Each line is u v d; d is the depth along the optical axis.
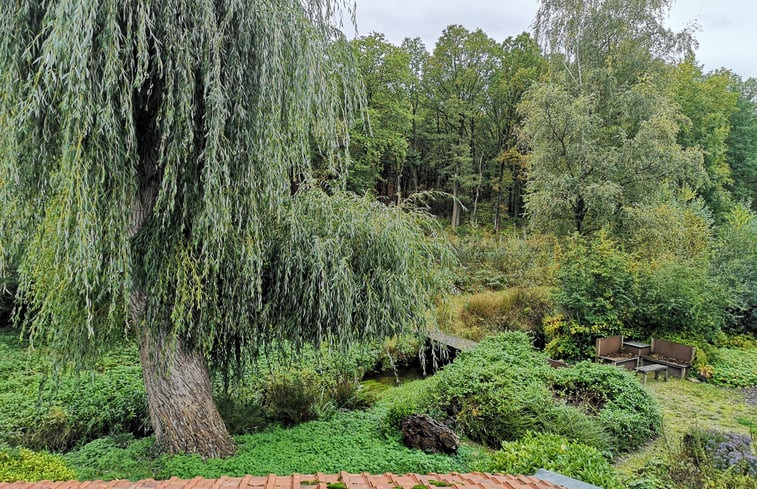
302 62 3.93
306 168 4.62
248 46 3.59
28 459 3.04
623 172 11.88
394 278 4.73
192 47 3.35
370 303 4.60
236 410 5.23
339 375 6.63
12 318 4.14
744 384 7.14
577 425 4.61
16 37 2.97
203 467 3.86
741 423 5.72
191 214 3.67
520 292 10.69
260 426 5.11
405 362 8.51
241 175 3.74
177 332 3.79
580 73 13.45
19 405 5.39
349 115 4.57
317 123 4.39
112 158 3.19
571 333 8.38
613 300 8.40
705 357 7.80
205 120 3.39
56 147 3.22
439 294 5.53
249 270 3.93
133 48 3.16
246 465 3.94
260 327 4.66
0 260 3.40
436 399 5.55
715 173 18.55
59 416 4.98
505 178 24.19
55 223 3.14
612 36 13.51
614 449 4.68
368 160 18.16
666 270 8.66
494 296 10.97
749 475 3.32
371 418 5.43
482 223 25.20
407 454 4.26
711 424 5.69
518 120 23.69
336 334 4.66
